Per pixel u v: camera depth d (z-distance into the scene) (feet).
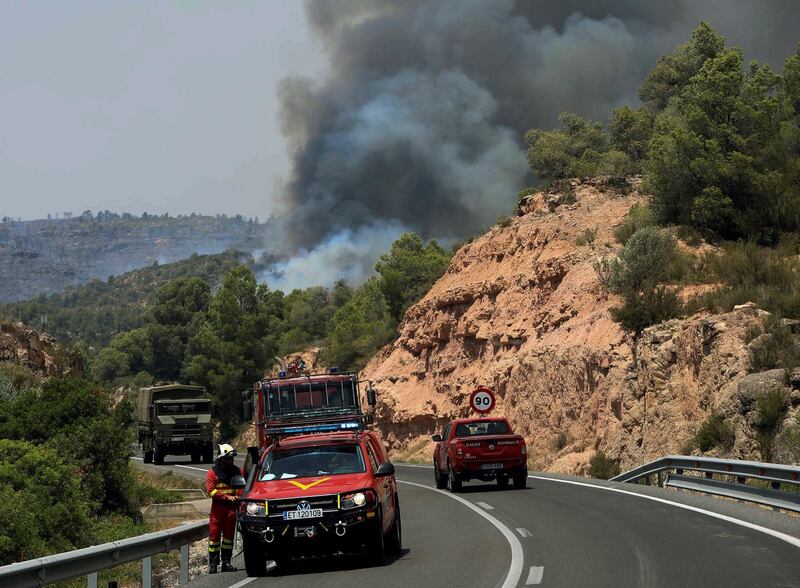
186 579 46.52
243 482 46.88
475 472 85.97
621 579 36.96
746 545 44.24
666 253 126.41
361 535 44.91
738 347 95.30
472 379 163.32
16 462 75.46
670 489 75.15
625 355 118.01
